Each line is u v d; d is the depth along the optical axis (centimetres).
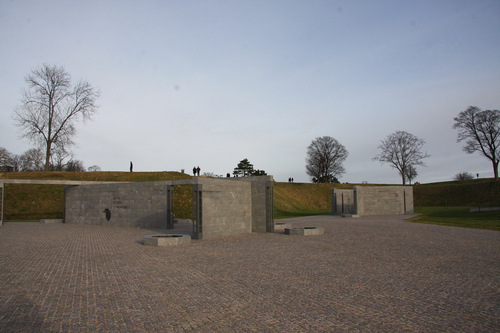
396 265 1177
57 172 4894
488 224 2734
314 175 8756
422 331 603
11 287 880
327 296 811
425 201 7000
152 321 643
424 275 1029
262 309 716
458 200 6688
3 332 583
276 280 965
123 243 1730
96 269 1104
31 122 5197
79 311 698
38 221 3409
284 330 603
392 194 4666
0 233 2169
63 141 5459
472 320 658
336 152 8688
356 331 600
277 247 1612
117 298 788
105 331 593
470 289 877
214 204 2064
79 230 2420
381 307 732
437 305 748
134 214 2728
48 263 1199
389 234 2111
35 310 703
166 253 1430
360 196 4447
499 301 777
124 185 2798
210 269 1110
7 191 4059
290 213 5169
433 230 2338
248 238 1995
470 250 1496
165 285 906
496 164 6694
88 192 3028
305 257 1338
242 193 2342
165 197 2583
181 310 708
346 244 1697
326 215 4562
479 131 6719
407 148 8144
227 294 825
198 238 1923
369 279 979
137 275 1021
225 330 602
